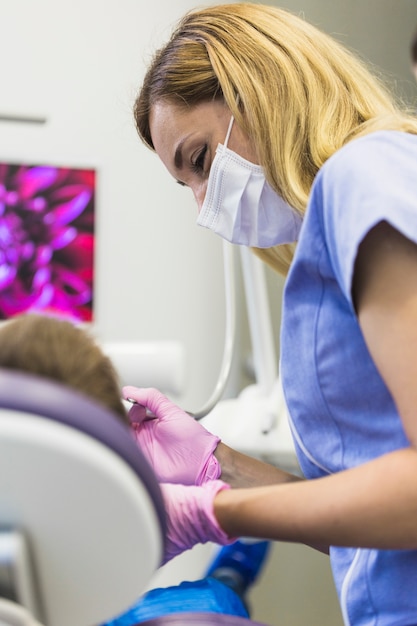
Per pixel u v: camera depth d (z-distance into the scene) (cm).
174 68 97
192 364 200
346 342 75
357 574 80
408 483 61
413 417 63
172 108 98
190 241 199
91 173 185
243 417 168
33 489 49
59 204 184
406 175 69
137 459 50
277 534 67
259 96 89
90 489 48
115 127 192
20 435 46
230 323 150
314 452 81
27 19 188
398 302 64
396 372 64
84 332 64
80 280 186
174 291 199
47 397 48
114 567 53
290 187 87
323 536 65
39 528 50
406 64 208
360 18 207
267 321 173
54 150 189
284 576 203
